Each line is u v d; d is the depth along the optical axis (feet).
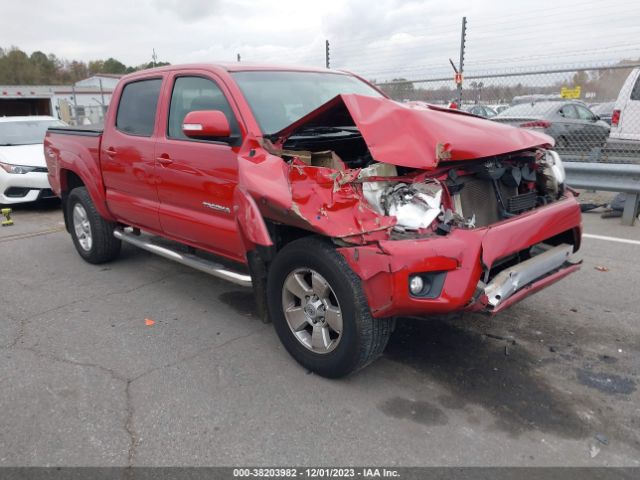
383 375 11.28
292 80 14.32
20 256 20.83
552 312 14.15
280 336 11.79
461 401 10.30
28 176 28.45
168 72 14.90
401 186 9.91
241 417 9.93
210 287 16.84
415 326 13.48
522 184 12.17
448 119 10.85
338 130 13.43
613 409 9.96
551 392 10.53
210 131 11.68
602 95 33.19
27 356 12.40
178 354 12.39
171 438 9.37
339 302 10.16
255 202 11.10
